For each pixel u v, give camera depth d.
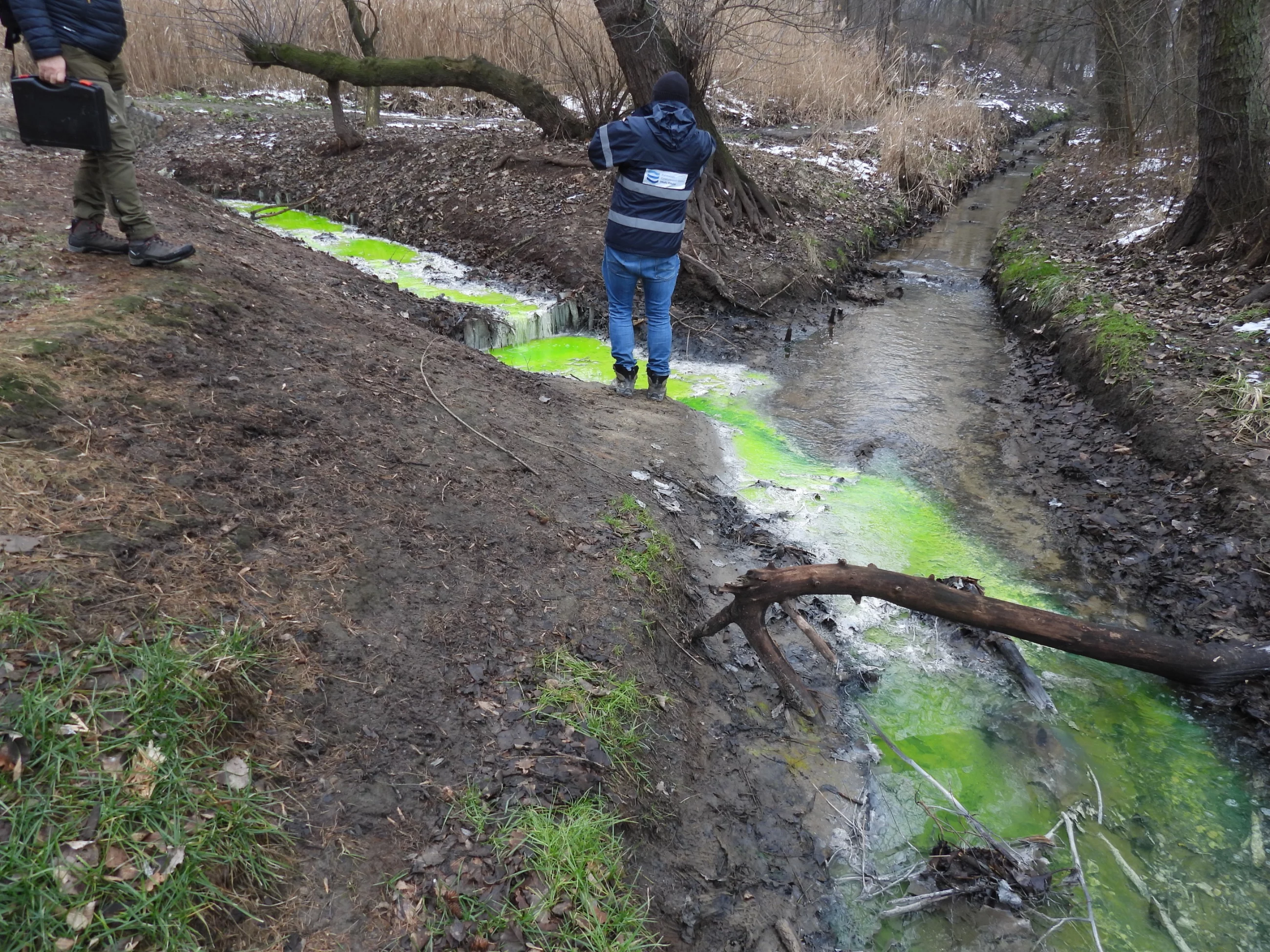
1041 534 5.12
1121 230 10.82
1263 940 2.81
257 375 3.96
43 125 3.80
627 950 2.25
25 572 2.42
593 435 5.31
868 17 21.66
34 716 2.05
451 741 2.64
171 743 2.17
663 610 3.75
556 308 7.92
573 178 10.00
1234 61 8.20
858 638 4.19
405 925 2.13
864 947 2.69
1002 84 31.05
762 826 3.03
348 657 2.75
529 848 2.37
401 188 10.80
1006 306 9.38
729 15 11.79
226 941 1.95
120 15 3.93
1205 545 4.68
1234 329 6.85
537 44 13.79
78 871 1.86
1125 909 2.90
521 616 3.26
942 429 6.51
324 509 3.31
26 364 3.20
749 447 6.09
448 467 3.99
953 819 3.23
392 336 5.36
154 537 2.78
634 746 2.91
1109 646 3.25
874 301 9.66
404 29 15.27
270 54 11.28
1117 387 6.39
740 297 8.77
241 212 10.65
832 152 14.52
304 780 2.36
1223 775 3.49
